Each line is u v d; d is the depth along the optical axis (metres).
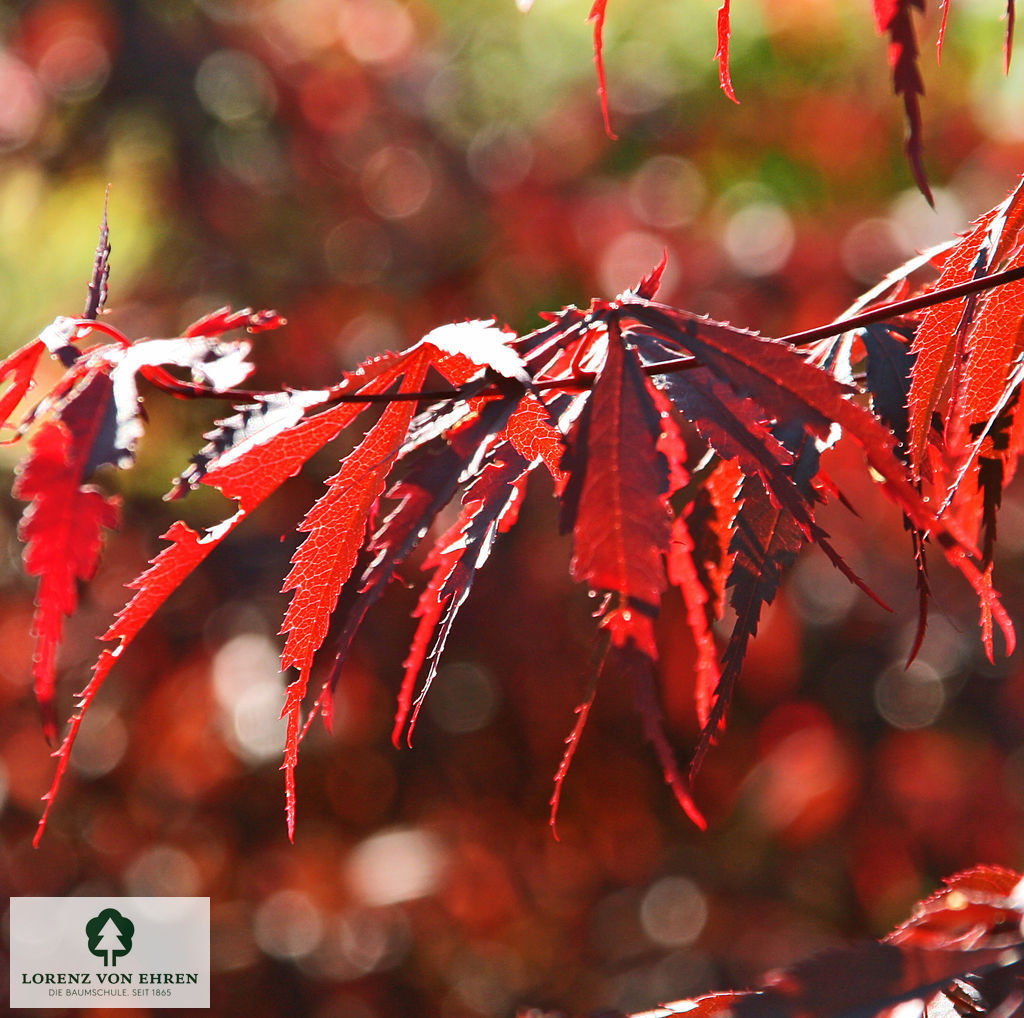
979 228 0.63
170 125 3.80
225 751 3.38
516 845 3.44
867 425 0.49
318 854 3.45
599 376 0.48
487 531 0.52
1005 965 0.46
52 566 0.52
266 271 3.69
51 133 3.80
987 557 0.64
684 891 3.35
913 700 3.16
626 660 0.44
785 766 3.19
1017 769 3.04
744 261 3.50
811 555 3.18
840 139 3.71
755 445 0.51
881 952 0.47
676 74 4.08
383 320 3.67
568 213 3.74
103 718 3.35
